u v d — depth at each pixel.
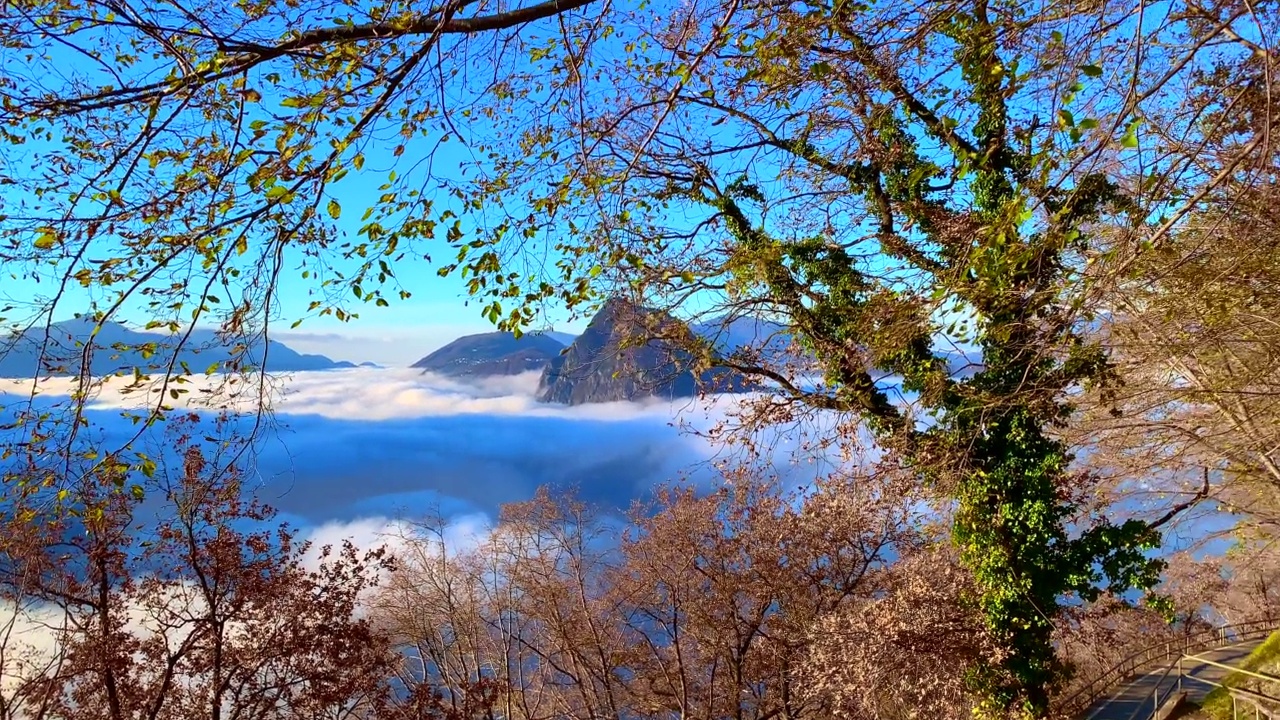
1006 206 5.06
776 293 12.87
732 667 19.39
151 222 3.95
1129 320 9.83
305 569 12.48
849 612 15.12
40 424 3.79
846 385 12.68
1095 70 3.72
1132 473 13.91
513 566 20.34
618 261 6.54
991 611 12.87
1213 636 25.14
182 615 11.44
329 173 3.93
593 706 19.86
